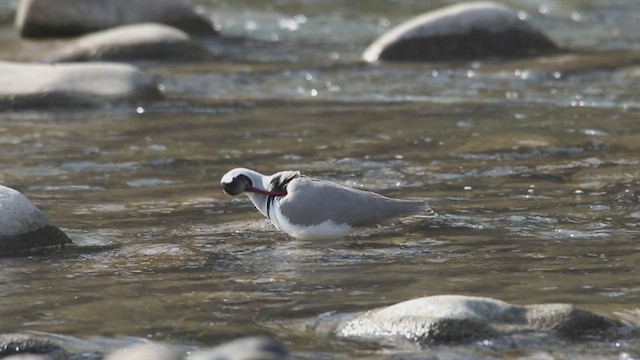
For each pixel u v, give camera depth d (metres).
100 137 17.64
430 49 24.19
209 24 27.30
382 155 16.09
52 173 15.40
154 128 18.28
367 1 31.02
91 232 12.59
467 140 16.89
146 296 10.35
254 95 20.97
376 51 24.19
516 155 15.91
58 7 26.56
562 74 22.22
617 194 13.70
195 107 19.94
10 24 28.34
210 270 11.12
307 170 15.29
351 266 11.12
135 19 26.98
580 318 9.13
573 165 15.23
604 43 25.59
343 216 11.77
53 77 20.12
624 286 10.29
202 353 8.41
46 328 9.50
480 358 8.65
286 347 8.95
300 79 22.36
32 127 18.39
